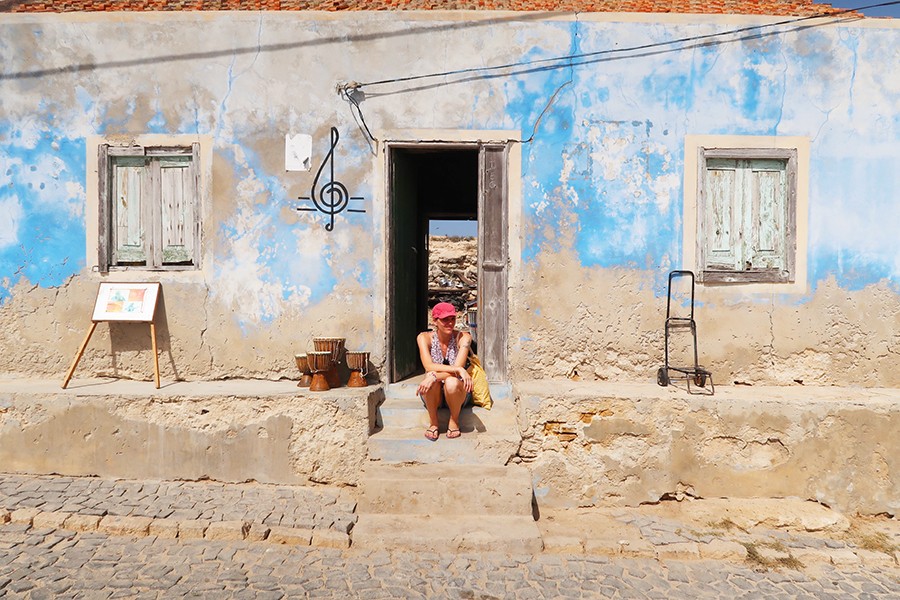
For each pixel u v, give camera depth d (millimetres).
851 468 5523
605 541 4863
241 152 6207
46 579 4113
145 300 6133
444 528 4914
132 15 6180
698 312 6184
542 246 6191
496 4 6410
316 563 4496
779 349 6168
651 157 6160
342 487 5633
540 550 4770
